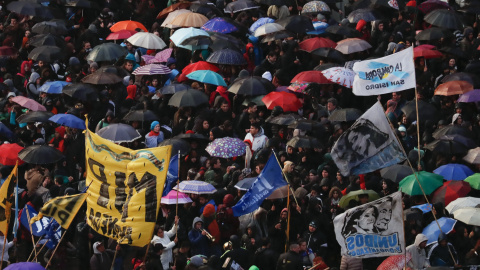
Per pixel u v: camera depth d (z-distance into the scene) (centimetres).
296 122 8081
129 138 8088
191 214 7094
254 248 6794
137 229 5794
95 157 5909
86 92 8825
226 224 7062
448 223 6662
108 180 5881
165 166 5788
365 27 10150
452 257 6206
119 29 10450
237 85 8794
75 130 8344
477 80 8944
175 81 9219
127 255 6588
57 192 7350
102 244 6544
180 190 7044
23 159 7825
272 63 9594
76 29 10744
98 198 5903
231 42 9656
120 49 9775
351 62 9356
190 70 9325
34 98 9494
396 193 5656
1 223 6147
